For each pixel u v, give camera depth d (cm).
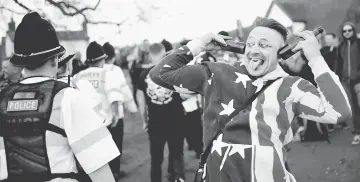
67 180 222
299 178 610
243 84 262
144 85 542
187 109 663
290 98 254
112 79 549
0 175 226
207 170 265
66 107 220
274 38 262
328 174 621
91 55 546
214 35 282
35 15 231
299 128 854
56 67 240
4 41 842
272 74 262
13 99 224
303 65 796
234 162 252
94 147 223
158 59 543
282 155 257
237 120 254
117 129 584
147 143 901
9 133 222
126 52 1602
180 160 549
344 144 798
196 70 274
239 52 282
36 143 219
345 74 801
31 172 220
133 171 689
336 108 243
